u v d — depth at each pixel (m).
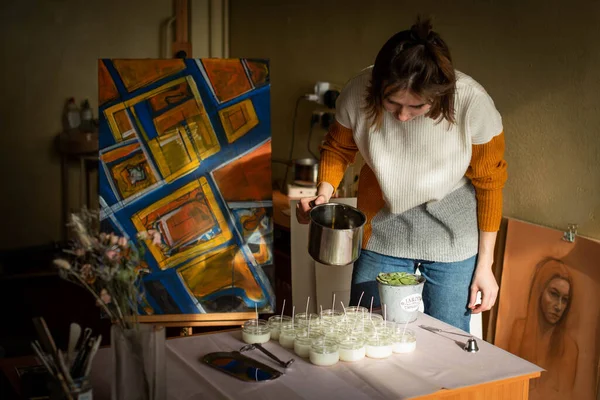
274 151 4.36
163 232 2.25
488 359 1.66
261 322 1.83
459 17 2.77
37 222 5.03
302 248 2.66
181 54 3.18
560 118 2.36
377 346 1.65
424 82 1.58
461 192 2.03
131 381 1.35
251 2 4.52
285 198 3.62
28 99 4.88
